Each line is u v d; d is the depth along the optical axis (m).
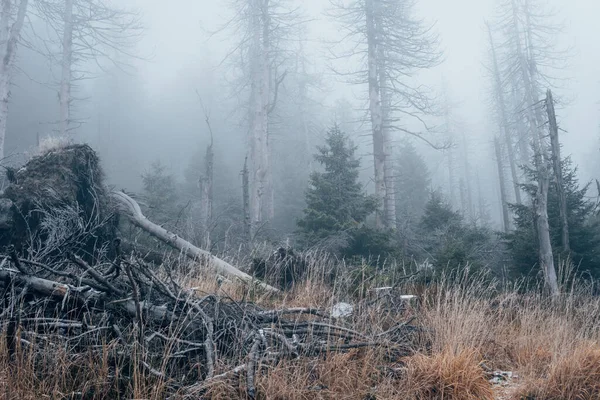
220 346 4.30
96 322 4.22
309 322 4.78
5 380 3.49
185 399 3.60
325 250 10.85
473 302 5.87
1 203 7.39
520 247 10.70
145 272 4.70
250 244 11.06
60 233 6.97
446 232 13.66
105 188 9.12
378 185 19.80
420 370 4.27
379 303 6.05
